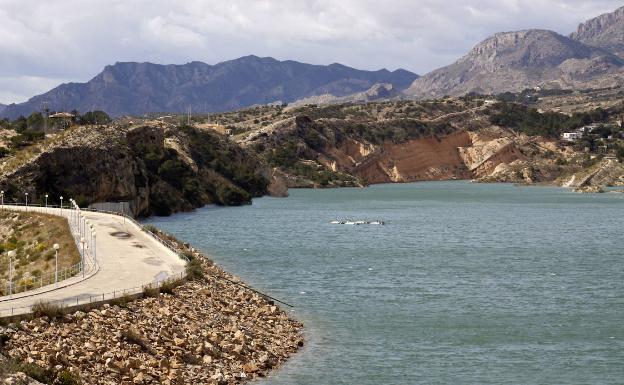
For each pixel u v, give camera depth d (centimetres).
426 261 10825
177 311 6056
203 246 12400
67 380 4256
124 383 4519
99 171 15538
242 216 18575
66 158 15125
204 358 5228
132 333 5191
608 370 5522
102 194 15575
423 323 6838
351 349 5950
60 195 14800
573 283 8969
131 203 16475
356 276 9356
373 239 13750
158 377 4734
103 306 5594
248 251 11806
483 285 8775
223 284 7762
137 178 17250
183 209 19662
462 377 5334
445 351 5950
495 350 5997
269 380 5150
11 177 14150
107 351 4869
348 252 11800
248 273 9531
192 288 6944
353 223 16762
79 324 5147
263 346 5759
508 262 10806
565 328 6700
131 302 5912
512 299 7956
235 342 5641
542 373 5447
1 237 10562
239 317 6512
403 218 18650
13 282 7806
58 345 4691
